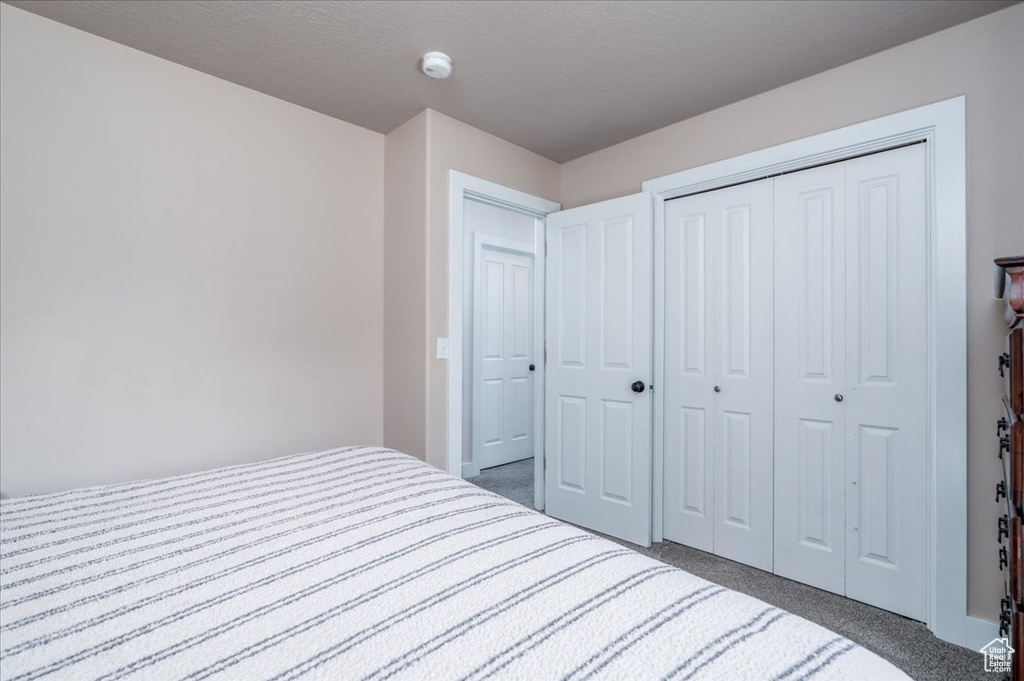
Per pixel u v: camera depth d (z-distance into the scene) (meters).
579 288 2.82
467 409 3.86
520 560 0.81
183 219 1.99
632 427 2.55
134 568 0.78
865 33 1.76
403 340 2.49
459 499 1.11
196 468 2.01
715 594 0.71
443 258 2.43
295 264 2.32
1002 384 1.57
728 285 2.35
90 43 1.78
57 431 1.71
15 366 1.64
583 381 2.79
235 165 2.13
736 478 2.31
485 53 1.90
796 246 2.13
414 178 2.43
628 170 2.72
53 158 1.71
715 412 2.39
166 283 1.95
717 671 0.54
